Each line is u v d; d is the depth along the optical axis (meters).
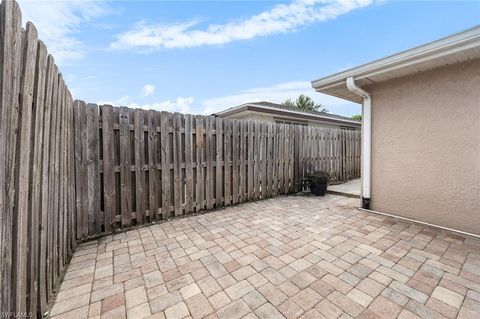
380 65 3.19
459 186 3.00
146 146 3.42
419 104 3.31
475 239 2.73
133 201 3.32
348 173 7.33
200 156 3.97
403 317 1.50
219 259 2.30
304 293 1.76
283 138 5.38
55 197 1.92
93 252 2.49
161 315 1.55
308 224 3.30
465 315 1.51
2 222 1.01
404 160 3.51
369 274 2.00
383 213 3.77
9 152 1.06
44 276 1.58
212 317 1.53
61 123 2.18
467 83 2.89
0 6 1.00
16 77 1.12
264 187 4.99
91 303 1.67
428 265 2.14
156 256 2.38
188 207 3.82
